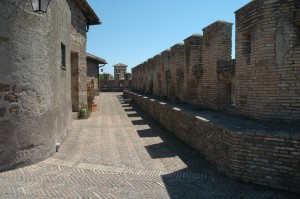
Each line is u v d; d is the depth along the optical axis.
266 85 6.58
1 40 5.60
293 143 5.03
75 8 13.30
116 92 42.28
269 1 6.39
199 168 6.37
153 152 7.75
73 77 14.03
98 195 4.75
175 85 14.00
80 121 13.32
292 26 6.18
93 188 5.04
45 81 6.54
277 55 6.36
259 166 5.36
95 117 14.80
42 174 5.66
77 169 6.06
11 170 5.80
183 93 12.90
